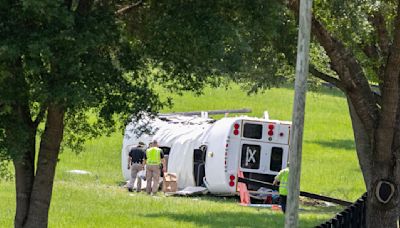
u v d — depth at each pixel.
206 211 71.31
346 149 133.38
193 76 40.44
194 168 89.06
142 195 82.94
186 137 89.75
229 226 62.69
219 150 85.19
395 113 51.47
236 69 38.38
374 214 52.44
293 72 60.66
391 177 52.19
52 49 34.22
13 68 36.25
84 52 34.91
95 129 44.81
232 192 84.50
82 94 34.78
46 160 41.84
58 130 41.53
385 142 51.81
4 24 34.34
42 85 34.78
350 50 53.62
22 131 38.31
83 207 68.88
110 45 37.91
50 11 32.78
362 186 103.06
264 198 84.31
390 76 50.78
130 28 40.19
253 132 86.00
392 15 55.94
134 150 87.25
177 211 70.31
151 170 85.12
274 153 86.75
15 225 42.62
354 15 49.88
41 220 42.22
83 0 37.62
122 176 100.62
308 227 62.88
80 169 103.50
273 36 40.91
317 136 142.88
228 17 38.75
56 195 75.62
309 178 107.44
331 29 50.91
